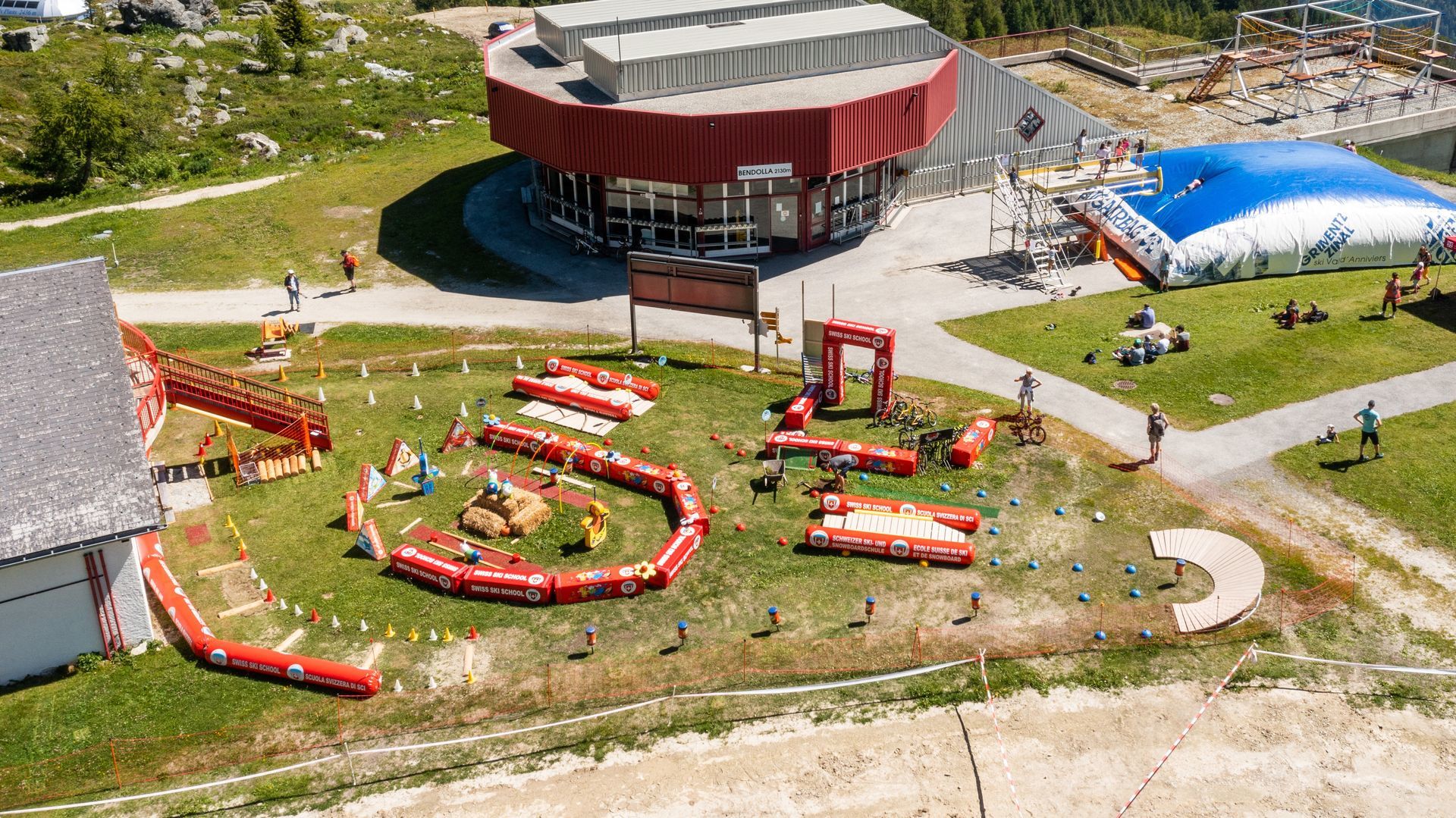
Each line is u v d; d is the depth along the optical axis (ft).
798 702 87.71
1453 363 132.05
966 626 94.53
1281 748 81.66
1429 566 99.35
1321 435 119.65
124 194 213.25
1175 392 130.21
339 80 278.46
